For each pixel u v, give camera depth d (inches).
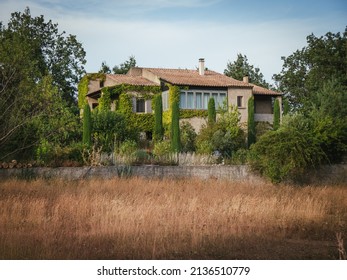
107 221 845.8
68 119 2075.5
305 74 4330.7
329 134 1927.9
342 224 949.2
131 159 2014.0
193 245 735.1
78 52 4057.6
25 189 1398.9
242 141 2815.0
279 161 1850.4
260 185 1765.5
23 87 1886.1
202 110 3221.0
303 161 1829.5
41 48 3882.9
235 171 1994.3
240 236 808.9
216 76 3577.8
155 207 1006.4
